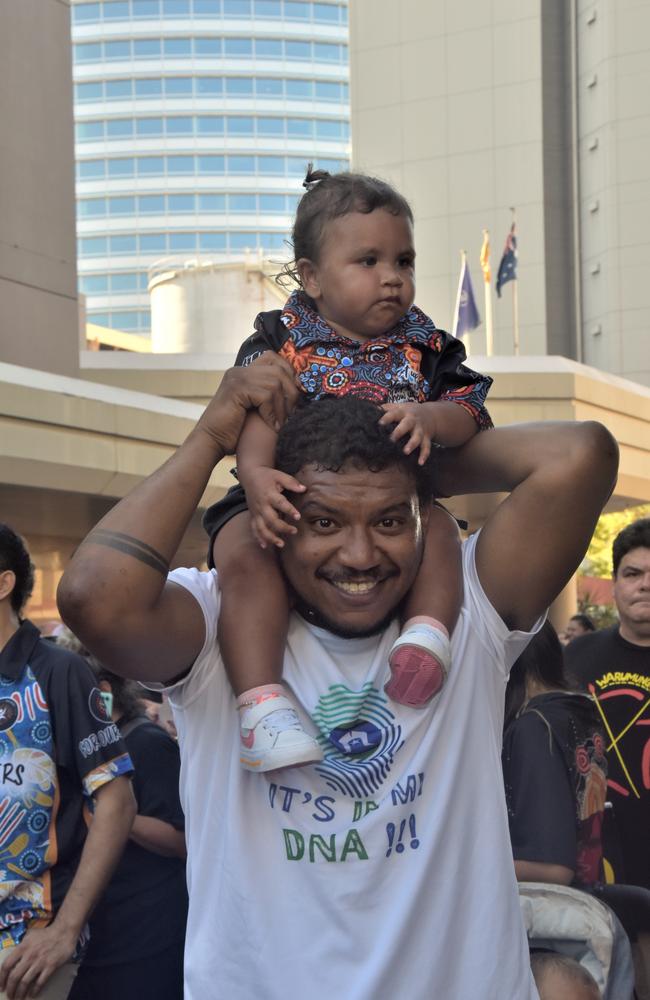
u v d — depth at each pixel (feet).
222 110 321.73
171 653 6.04
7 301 54.70
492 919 6.07
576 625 30.12
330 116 326.65
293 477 5.93
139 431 47.01
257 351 7.23
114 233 321.73
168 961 11.82
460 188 165.07
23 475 42.39
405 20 169.27
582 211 161.79
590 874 10.27
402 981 5.84
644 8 156.04
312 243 7.39
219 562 6.32
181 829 11.84
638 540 13.60
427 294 165.78
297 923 5.87
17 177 55.62
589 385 71.77
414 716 6.05
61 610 5.82
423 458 5.93
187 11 323.57
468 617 6.33
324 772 5.94
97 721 10.24
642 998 10.48
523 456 6.26
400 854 5.92
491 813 6.22
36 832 9.96
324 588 5.95
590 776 10.19
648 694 13.46
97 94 325.01
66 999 10.00
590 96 160.25
